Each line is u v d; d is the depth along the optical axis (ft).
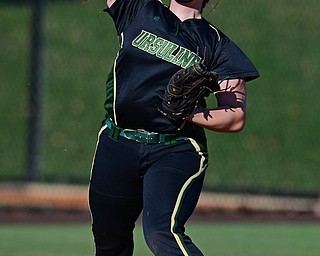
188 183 54.08
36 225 112.27
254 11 197.88
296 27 199.00
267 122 171.94
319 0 203.31
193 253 51.75
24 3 211.82
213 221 118.42
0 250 92.32
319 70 189.47
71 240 100.22
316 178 153.58
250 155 158.92
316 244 100.53
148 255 89.81
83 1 69.10
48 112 171.63
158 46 55.21
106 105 56.75
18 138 168.55
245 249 96.02
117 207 57.11
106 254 59.52
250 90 180.86
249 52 192.34
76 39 193.57
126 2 57.41
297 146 165.17
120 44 56.70
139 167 55.72
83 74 185.06
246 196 127.54
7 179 134.82
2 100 183.73
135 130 55.52
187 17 56.59
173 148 55.11
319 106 178.19
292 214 126.21
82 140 164.14
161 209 52.95
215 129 54.54
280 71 187.93
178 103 52.95
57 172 149.89
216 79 52.39
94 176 57.41
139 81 54.90
